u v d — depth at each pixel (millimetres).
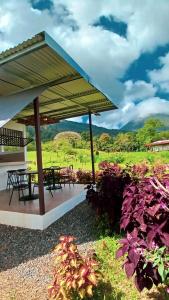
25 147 14359
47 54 5496
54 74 6641
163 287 3879
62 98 9312
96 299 3740
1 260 5250
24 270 4836
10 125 12625
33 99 6914
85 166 19844
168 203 2916
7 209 7605
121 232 6258
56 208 7691
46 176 10227
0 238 6367
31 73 6492
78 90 8438
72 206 9031
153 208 2824
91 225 7117
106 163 10945
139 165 12219
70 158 21344
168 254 2852
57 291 3490
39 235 6473
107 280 4266
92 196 7031
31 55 5516
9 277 4613
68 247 3680
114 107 11602
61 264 3656
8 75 6547
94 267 3844
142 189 3266
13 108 6727
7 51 5418
